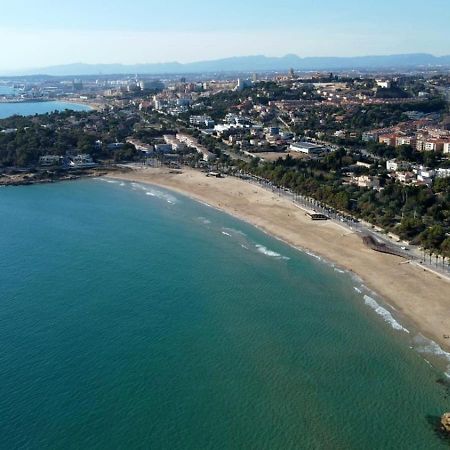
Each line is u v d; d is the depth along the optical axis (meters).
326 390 99.44
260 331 120.25
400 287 140.00
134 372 104.19
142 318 125.69
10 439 86.50
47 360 107.50
